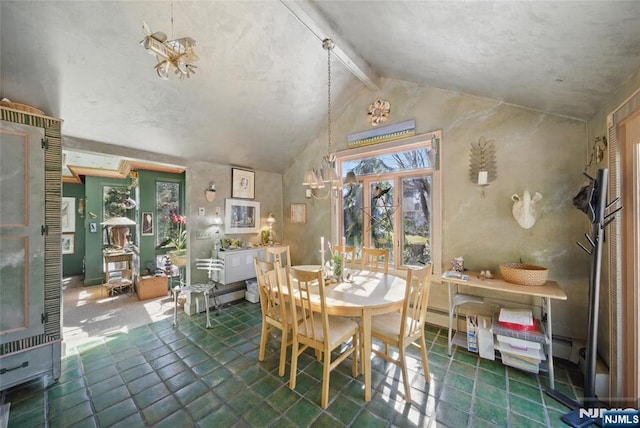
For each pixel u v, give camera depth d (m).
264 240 4.38
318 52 2.76
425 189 3.27
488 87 2.47
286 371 2.18
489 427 1.60
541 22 1.42
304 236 4.44
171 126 2.93
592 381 1.71
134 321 3.22
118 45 2.02
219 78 2.59
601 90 1.81
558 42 1.53
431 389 1.95
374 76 3.20
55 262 2.04
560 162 2.35
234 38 2.29
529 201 2.36
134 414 1.71
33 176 1.95
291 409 1.75
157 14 1.93
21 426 1.61
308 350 2.54
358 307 1.86
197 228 3.64
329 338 1.85
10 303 1.87
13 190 1.88
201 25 2.11
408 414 1.71
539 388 1.96
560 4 1.26
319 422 1.64
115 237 4.99
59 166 2.06
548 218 2.41
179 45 1.42
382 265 3.61
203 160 3.70
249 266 3.89
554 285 2.20
